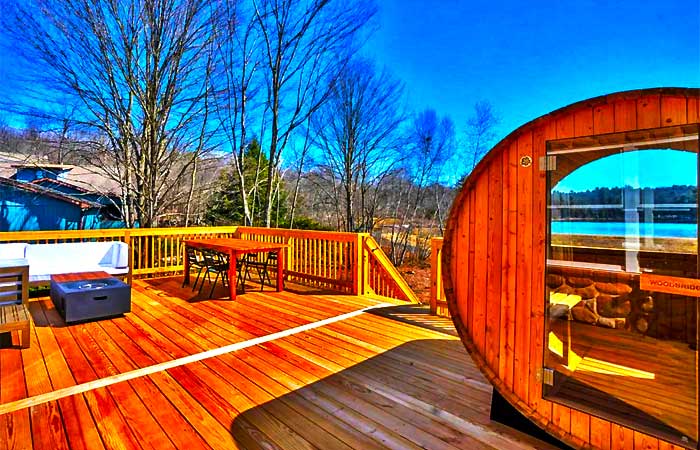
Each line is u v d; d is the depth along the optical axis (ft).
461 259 7.68
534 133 6.61
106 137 37.68
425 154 58.08
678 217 5.79
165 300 16.57
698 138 5.15
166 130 37.83
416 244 61.67
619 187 6.48
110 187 45.42
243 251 16.63
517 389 6.92
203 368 9.71
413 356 10.67
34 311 14.56
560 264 6.67
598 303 6.62
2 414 7.39
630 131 5.63
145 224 37.24
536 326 6.66
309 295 17.81
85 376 9.14
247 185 47.93
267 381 9.03
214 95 38.34
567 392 6.48
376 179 57.88
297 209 61.11
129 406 7.80
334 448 6.53
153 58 35.09
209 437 6.79
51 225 41.01
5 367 9.59
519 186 6.82
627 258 6.40
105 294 13.61
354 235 17.89
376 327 13.24
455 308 7.75
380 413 7.67
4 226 38.65
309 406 7.90
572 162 6.57
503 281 7.06
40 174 40.19
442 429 7.14
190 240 19.45
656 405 5.73
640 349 6.11
